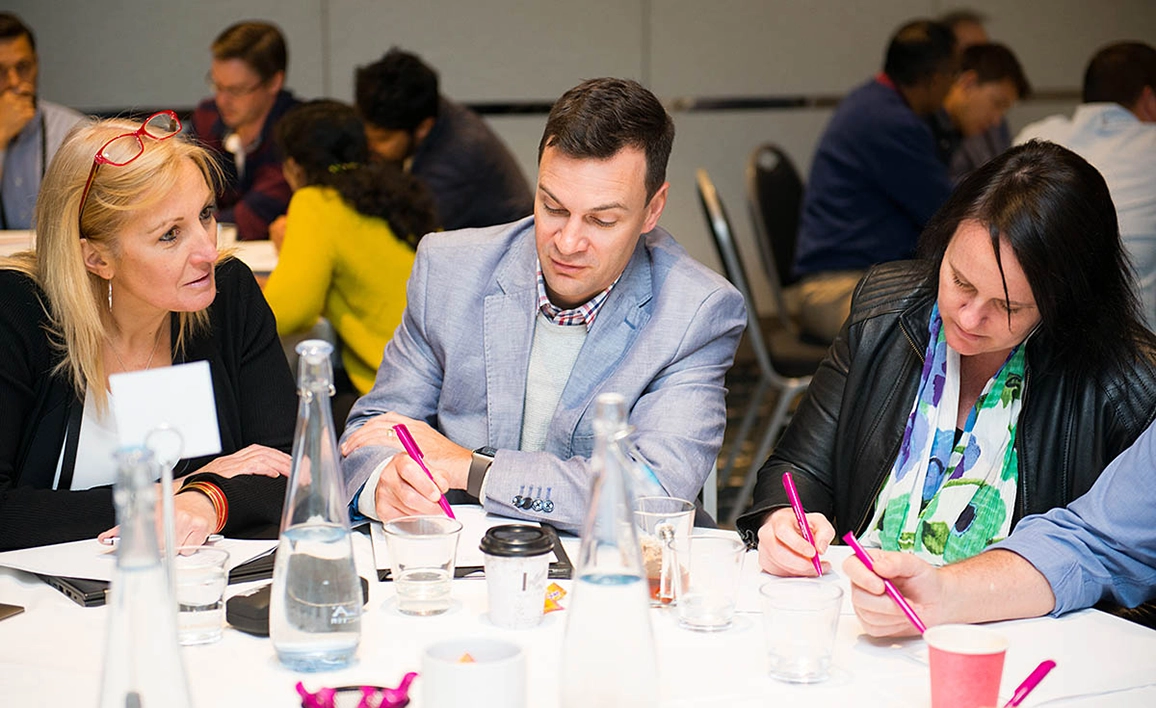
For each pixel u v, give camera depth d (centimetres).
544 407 195
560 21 623
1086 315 167
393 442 179
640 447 179
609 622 99
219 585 126
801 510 150
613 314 190
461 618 133
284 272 314
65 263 175
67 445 181
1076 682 120
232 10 590
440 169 428
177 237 174
